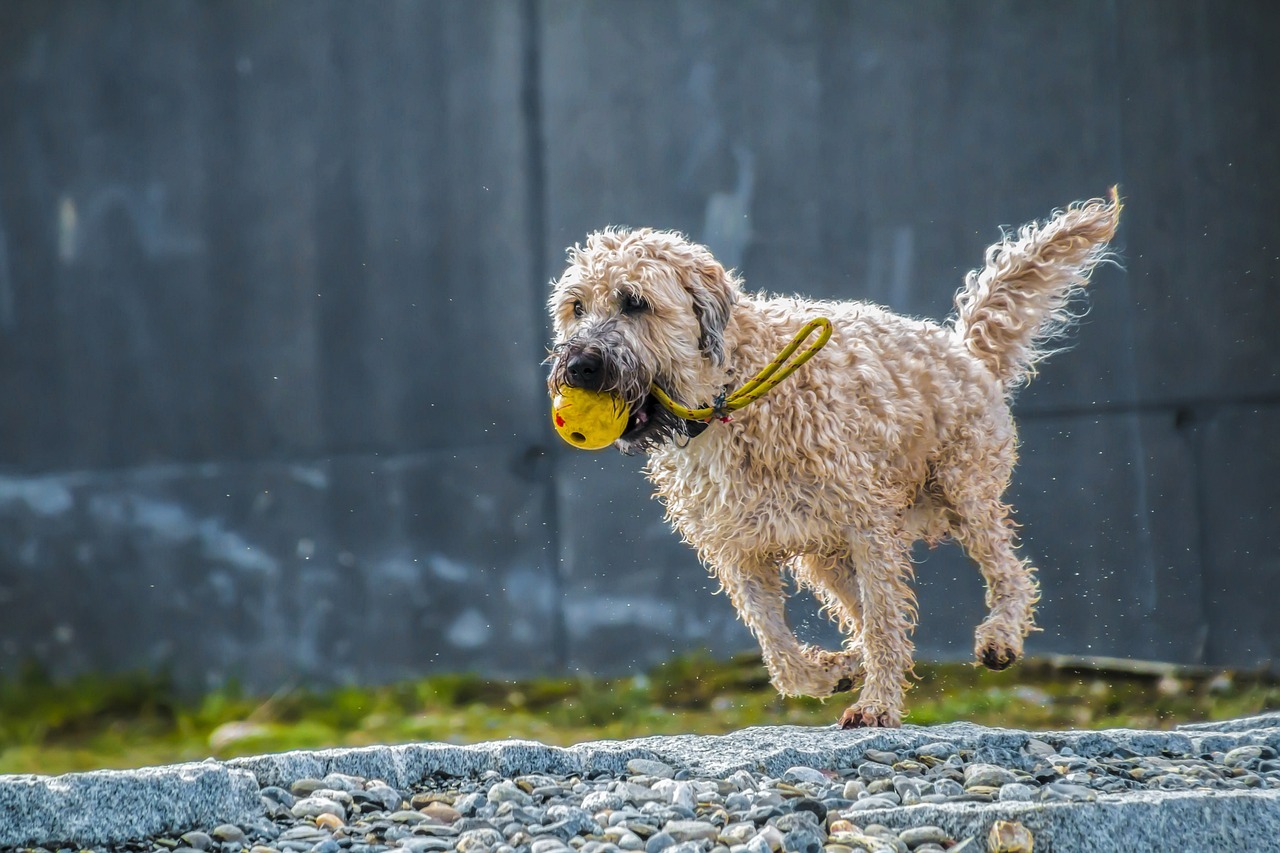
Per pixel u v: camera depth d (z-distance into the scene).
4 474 14.47
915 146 13.77
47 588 14.31
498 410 14.24
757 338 6.95
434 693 13.12
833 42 13.91
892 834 4.98
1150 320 13.45
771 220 14.00
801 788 5.74
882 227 13.82
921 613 13.52
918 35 13.77
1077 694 12.05
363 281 14.40
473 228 14.29
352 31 14.42
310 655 14.19
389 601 14.17
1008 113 13.63
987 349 8.48
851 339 7.27
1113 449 13.45
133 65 14.56
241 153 14.50
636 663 13.82
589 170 14.20
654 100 14.13
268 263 14.48
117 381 14.55
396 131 14.39
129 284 14.57
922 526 8.02
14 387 14.59
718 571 7.48
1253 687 12.11
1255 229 13.36
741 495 6.86
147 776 5.14
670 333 6.58
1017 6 13.61
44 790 4.95
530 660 13.99
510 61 14.25
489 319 14.27
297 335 14.45
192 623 14.27
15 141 14.64
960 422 7.67
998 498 7.96
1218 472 13.33
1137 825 4.91
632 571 13.99
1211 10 13.41
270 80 14.47
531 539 14.13
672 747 6.40
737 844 4.89
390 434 14.36
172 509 14.39
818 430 6.76
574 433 6.37
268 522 14.34
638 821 5.21
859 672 7.55
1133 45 13.48
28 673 13.92
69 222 14.62
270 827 5.20
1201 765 6.20
